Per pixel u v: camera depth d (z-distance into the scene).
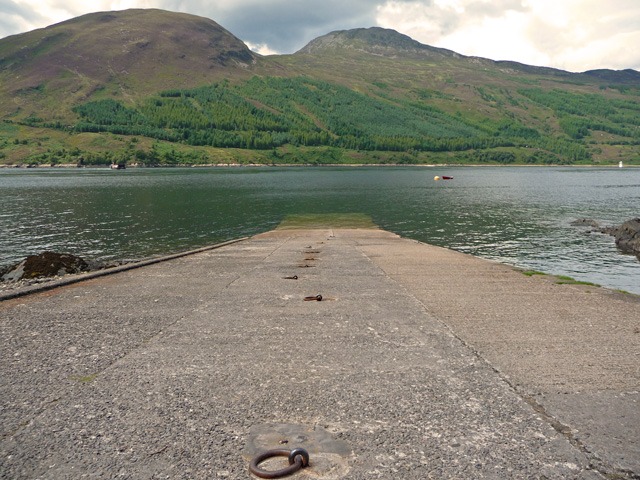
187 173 143.25
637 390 5.59
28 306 10.03
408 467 4.04
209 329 8.21
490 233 32.41
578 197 63.22
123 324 8.56
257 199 59.41
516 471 3.97
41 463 4.11
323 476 3.89
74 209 46.59
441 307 9.88
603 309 9.73
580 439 4.48
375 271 15.06
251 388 5.70
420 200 58.94
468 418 4.91
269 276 14.05
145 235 31.34
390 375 6.09
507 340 7.54
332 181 102.50
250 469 3.94
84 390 5.64
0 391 5.62
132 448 4.34
